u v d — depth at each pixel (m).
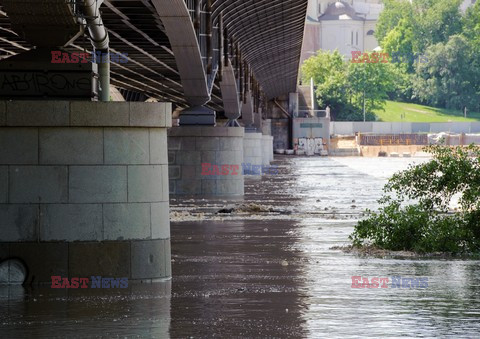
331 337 29.14
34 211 39.44
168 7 80.81
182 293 37.75
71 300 36.03
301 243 58.09
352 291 38.62
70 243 39.56
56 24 40.66
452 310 34.06
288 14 150.62
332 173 190.88
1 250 39.47
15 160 39.38
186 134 117.12
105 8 80.06
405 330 30.27
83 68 40.25
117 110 39.38
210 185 117.25
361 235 55.47
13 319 32.16
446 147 58.00
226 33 122.31
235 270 45.25
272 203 98.88
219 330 30.17
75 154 39.50
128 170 39.88
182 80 102.75
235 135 117.12
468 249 53.59
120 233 39.91
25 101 39.00
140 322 31.61
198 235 63.56
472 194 54.91
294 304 35.31
